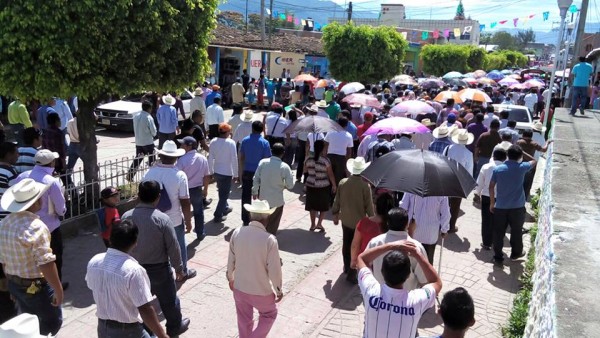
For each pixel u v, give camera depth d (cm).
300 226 895
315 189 841
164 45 768
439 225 625
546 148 994
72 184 812
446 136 917
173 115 1198
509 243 859
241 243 455
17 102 1087
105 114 1653
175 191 612
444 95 1620
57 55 672
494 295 665
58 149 891
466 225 952
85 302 589
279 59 3375
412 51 5428
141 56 756
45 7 646
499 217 754
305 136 1142
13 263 426
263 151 817
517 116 1553
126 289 371
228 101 2556
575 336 245
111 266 373
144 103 1077
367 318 359
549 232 412
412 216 617
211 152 852
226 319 571
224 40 2645
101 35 689
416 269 427
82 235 781
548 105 1416
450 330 302
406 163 521
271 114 1134
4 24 654
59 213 563
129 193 895
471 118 1288
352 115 1346
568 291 290
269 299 464
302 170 1180
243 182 826
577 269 319
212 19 871
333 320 586
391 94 1786
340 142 988
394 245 386
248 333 473
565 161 624
